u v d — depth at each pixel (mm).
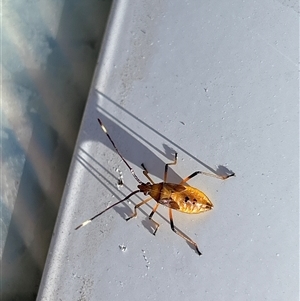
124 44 86
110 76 86
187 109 84
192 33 85
